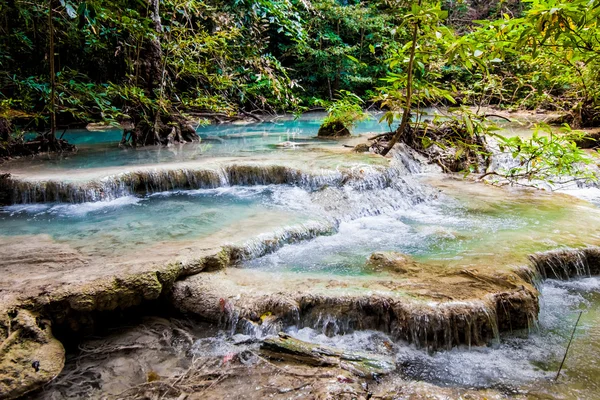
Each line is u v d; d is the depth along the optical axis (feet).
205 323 10.79
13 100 27.73
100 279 10.19
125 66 38.29
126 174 19.81
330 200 18.38
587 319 11.19
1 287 9.77
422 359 9.57
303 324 10.53
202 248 12.66
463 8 67.46
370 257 13.48
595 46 9.55
